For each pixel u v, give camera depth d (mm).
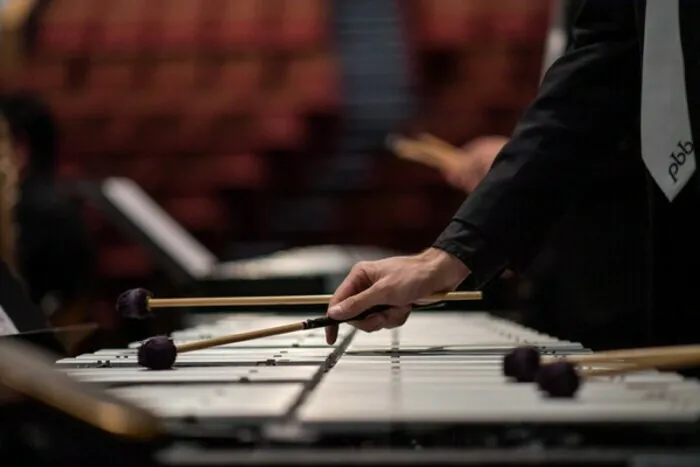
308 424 968
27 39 7367
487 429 955
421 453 923
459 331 2375
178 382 1325
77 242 3914
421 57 7355
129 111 7184
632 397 1137
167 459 905
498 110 7156
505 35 7285
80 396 894
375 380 1333
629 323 2562
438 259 1748
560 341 2031
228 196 7078
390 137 6539
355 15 7578
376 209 7129
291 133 7070
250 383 1301
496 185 1775
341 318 1752
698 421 963
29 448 893
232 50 7328
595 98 1832
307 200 7168
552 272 2758
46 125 3955
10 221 3451
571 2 2902
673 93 1754
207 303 1959
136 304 1937
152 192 7016
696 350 1342
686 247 1910
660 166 1768
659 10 1759
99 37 7395
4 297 1918
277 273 3877
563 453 914
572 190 1803
